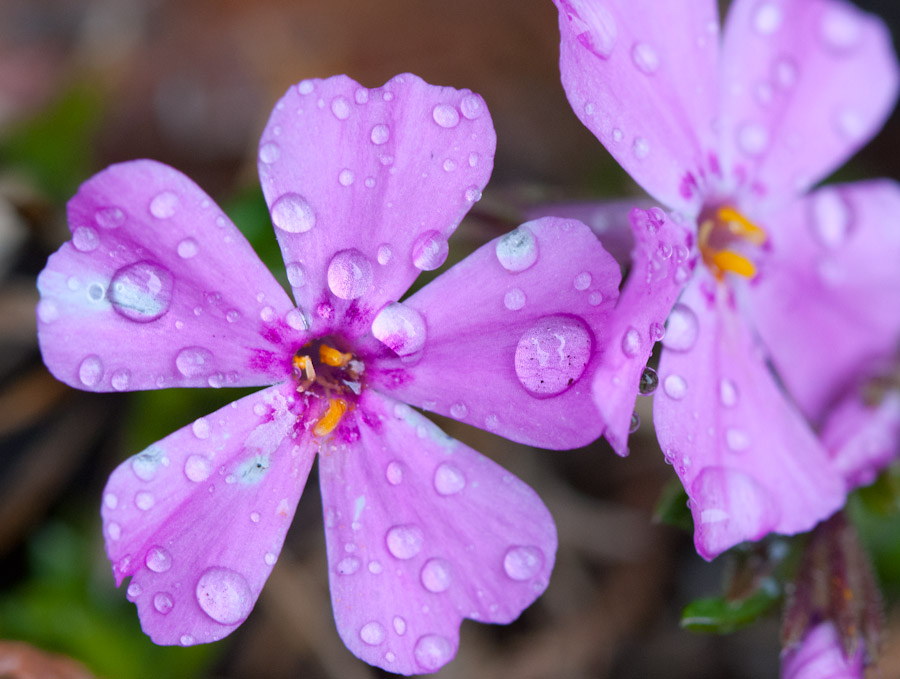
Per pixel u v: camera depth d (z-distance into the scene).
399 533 0.07
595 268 0.06
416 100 0.06
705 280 0.07
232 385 0.07
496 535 0.07
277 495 0.07
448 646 0.07
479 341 0.07
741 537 0.07
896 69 0.08
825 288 0.08
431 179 0.07
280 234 0.07
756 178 0.08
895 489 0.08
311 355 0.07
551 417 0.07
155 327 0.07
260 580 0.07
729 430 0.07
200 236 0.07
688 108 0.07
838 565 0.07
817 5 0.08
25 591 0.08
